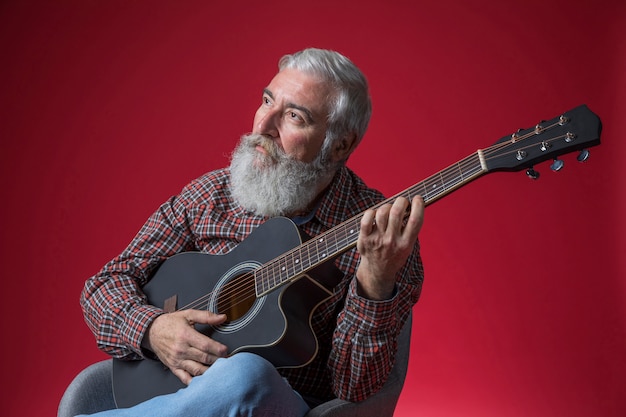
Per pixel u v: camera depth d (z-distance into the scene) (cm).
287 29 420
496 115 396
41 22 439
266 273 188
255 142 206
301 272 182
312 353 185
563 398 382
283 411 165
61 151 432
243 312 191
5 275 429
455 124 400
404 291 198
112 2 436
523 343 389
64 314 426
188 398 160
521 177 392
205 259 204
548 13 392
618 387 374
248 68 424
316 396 204
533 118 392
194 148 426
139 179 429
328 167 208
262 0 423
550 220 389
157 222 220
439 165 401
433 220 401
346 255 203
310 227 210
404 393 399
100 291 208
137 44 433
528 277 390
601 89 384
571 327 384
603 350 379
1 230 431
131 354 200
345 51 413
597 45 385
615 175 380
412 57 406
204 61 428
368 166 408
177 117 429
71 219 430
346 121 206
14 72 438
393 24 409
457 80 400
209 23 428
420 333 400
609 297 379
